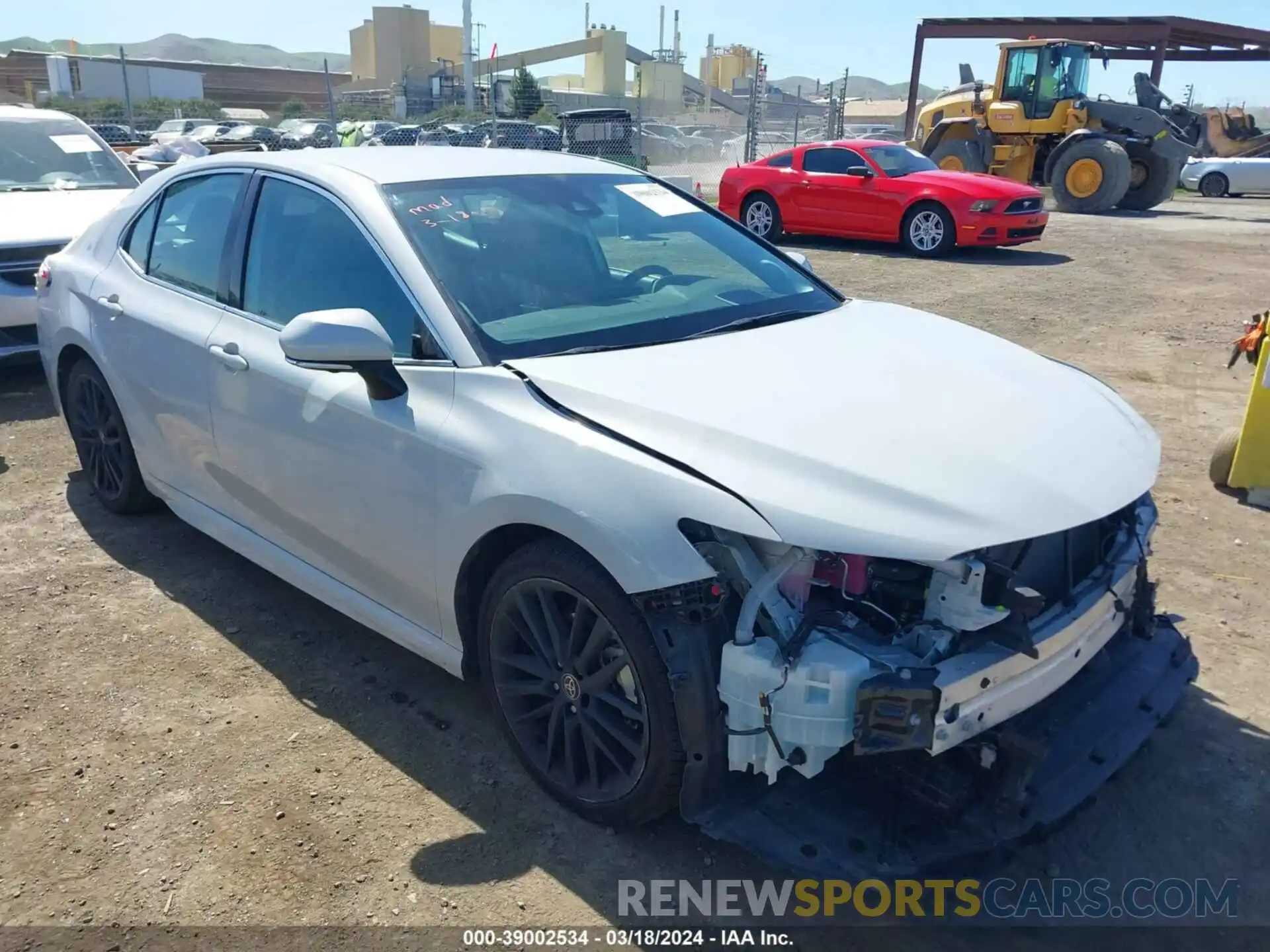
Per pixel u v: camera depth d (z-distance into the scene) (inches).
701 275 142.8
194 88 1702.8
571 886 102.4
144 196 172.6
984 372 119.4
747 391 106.1
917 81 1159.6
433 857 105.8
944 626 92.7
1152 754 124.0
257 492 141.6
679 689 94.4
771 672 90.4
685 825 111.1
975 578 90.9
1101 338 345.1
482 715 130.6
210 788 116.0
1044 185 846.5
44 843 107.5
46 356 191.2
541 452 103.3
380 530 121.8
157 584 164.6
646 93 2319.1
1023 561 98.2
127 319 162.9
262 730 126.9
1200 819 113.4
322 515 130.3
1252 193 1034.1
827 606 95.7
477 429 109.0
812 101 1951.3
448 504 111.2
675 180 602.5
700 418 100.0
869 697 87.6
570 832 109.6
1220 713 132.0
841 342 124.9
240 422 139.4
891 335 131.2
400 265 122.4
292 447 131.0
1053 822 94.6
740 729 93.6
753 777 103.1
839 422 100.6
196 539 181.2
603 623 100.9
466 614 116.6
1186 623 154.5
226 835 108.7
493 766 120.3
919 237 560.1
